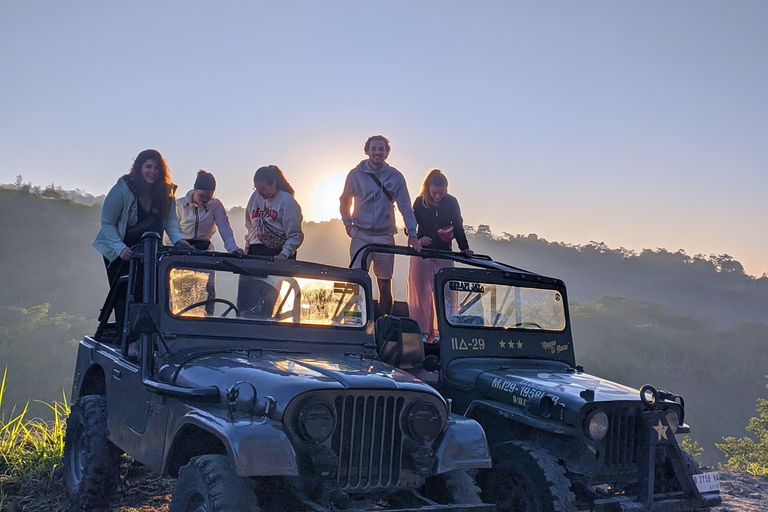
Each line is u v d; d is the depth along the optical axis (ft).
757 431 151.53
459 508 12.59
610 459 16.71
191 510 12.07
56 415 23.61
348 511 11.63
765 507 23.30
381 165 24.21
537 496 15.39
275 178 21.70
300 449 12.03
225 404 12.68
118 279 17.69
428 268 24.13
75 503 17.04
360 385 12.57
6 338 375.66
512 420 17.90
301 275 17.17
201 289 15.84
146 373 14.37
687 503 16.28
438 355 21.20
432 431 13.07
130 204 18.72
